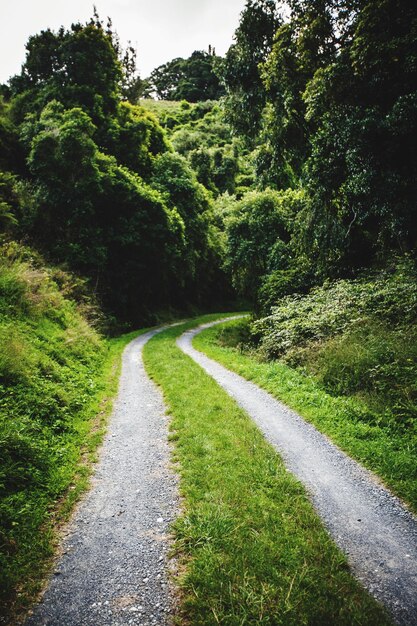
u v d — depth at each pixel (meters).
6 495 5.02
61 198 24.39
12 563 3.94
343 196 14.06
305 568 3.69
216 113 86.94
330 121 11.90
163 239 32.19
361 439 6.90
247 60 17.72
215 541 4.09
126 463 6.43
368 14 10.07
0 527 4.34
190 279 49.25
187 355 17.14
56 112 26.91
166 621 3.21
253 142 20.88
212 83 121.94
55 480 5.66
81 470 6.14
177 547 4.17
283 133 17.19
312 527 4.38
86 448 7.09
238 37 17.61
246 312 57.47
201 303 55.16
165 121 88.69
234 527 4.31
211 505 4.79
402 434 6.90
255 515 4.56
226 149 68.69
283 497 5.00
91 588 3.65
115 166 28.86
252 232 26.77
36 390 8.27
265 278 24.11
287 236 25.86
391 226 12.01
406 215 11.00
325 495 5.20
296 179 23.22
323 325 13.11
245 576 3.54
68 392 9.41
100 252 26.11
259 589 3.43
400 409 7.63
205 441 6.82
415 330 10.05
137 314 34.59
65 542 4.41
